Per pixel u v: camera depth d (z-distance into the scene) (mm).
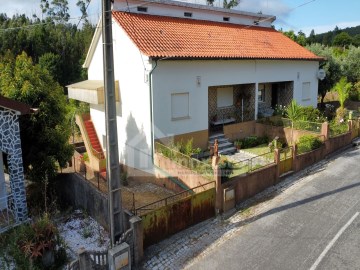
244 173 12203
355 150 17750
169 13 20078
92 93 16797
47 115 13438
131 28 16359
